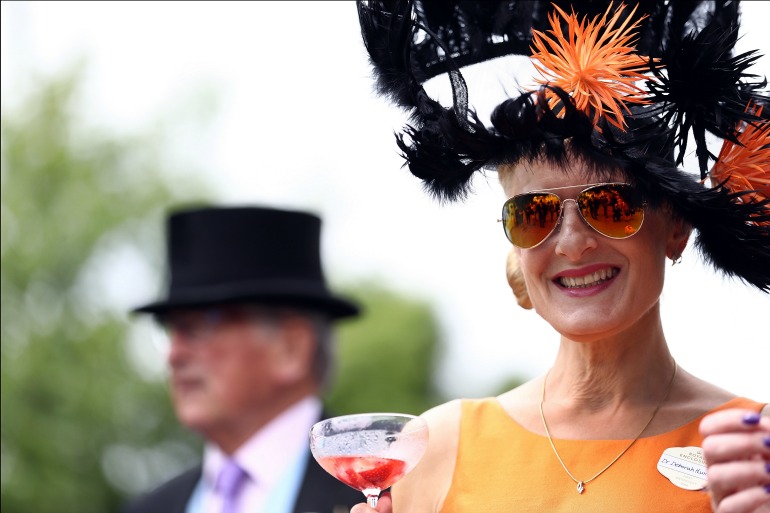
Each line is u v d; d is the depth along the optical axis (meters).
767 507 4.32
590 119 4.71
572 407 5.02
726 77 4.68
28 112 25.28
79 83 25.55
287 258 9.42
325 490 8.31
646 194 4.71
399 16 5.09
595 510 4.72
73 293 23.98
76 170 24.77
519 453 4.98
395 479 4.69
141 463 23.58
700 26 5.18
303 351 9.08
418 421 4.68
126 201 24.94
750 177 4.90
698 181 4.77
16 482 22.17
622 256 4.75
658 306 5.06
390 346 34.31
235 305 9.00
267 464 8.63
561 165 4.75
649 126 4.74
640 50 5.01
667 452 4.77
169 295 9.27
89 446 23.03
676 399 4.96
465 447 5.09
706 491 4.62
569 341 5.11
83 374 23.19
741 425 4.09
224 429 8.87
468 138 4.85
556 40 5.07
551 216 4.78
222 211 9.53
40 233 24.05
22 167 24.64
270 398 8.84
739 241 4.82
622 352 4.96
